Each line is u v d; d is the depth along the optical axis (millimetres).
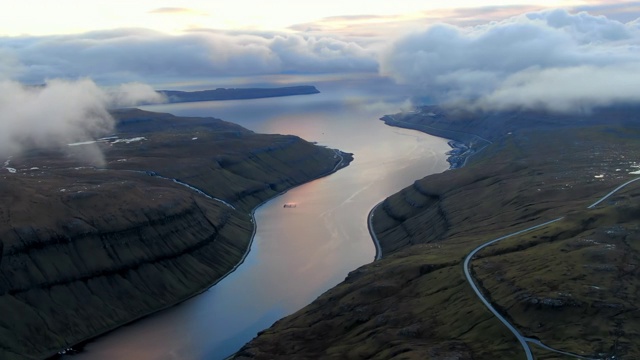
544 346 181750
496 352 182375
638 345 175500
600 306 195125
